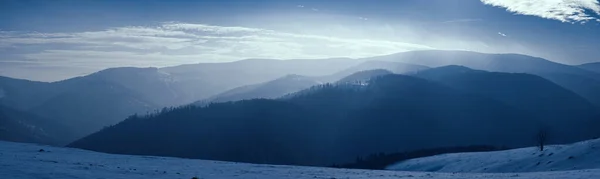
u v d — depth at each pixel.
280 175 50.56
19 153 59.66
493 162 88.94
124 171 45.38
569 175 50.25
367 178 50.00
